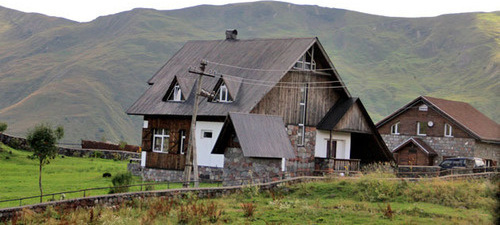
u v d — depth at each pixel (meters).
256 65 55.94
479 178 50.38
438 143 79.25
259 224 28.52
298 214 31.22
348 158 60.03
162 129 58.12
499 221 24.70
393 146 83.81
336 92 59.22
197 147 53.72
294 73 55.16
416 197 36.19
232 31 63.34
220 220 29.62
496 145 81.06
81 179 52.00
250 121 43.12
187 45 66.56
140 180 56.81
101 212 31.08
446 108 80.38
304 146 55.69
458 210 32.53
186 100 55.94
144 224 28.50
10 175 53.72
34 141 39.62
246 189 38.69
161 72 63.59
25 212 29.22
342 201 35.09
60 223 27.64
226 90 53.28
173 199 35.41
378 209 32.50
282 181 40.66
